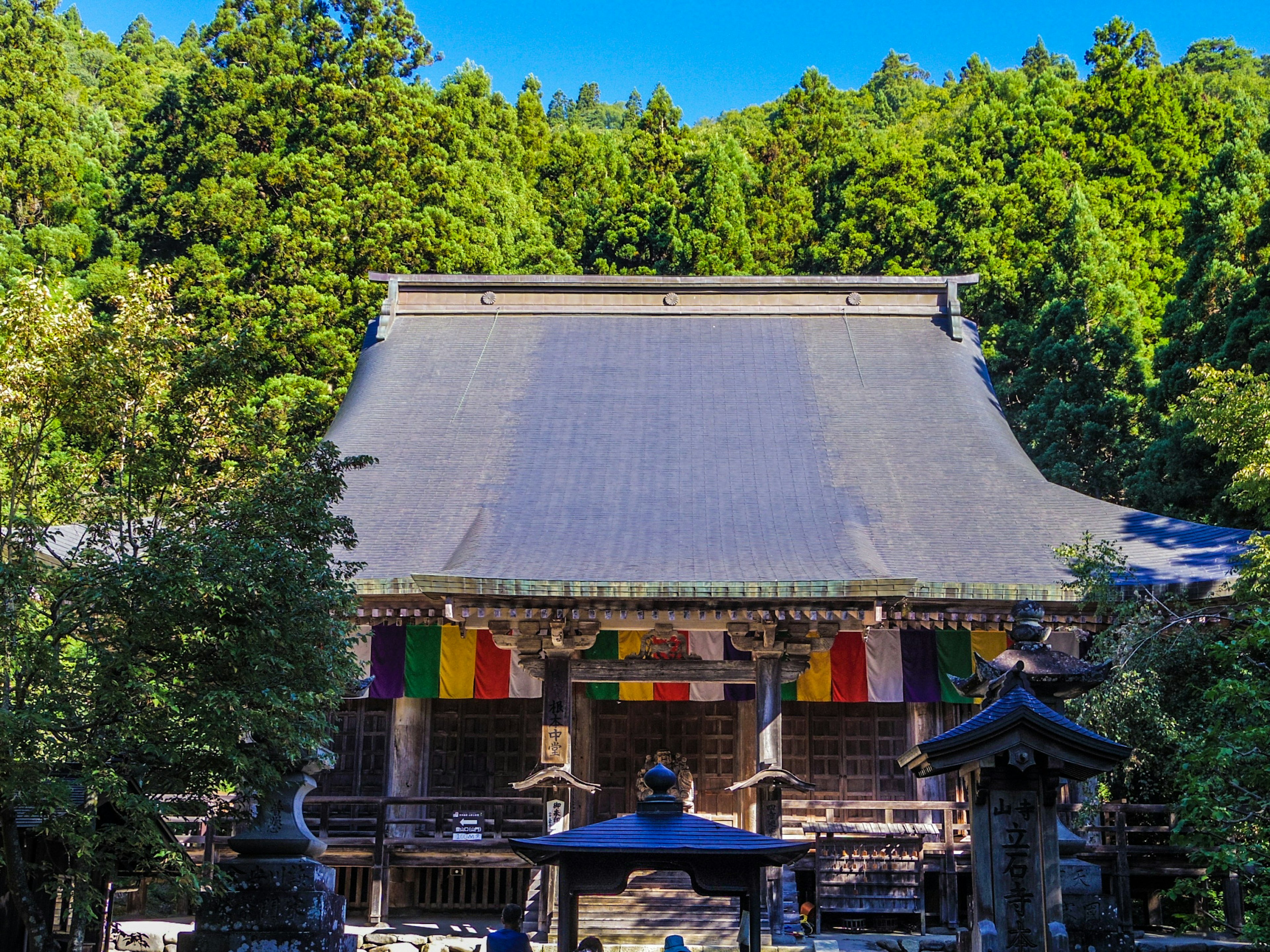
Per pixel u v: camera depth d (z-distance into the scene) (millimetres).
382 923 19797
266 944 12938
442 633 21969
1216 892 18438
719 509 22938
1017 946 10586
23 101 58938
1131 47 62312
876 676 21781
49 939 12398
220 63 54250
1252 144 38000
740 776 22047
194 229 48219
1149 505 29281
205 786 12953
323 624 13242
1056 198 51969
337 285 45156
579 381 27469
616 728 23000
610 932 17828
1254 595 16766
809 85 66312
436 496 23703
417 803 20672
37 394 14891
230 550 12492
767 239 56969
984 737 10609
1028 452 38500
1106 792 18766
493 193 54344
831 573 20109
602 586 18719
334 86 50531
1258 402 19219
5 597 12281
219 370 15234
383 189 47062
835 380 27344
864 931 19938
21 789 11336
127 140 60375
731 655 21984
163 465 14727
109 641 12625
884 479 24188
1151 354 42875
